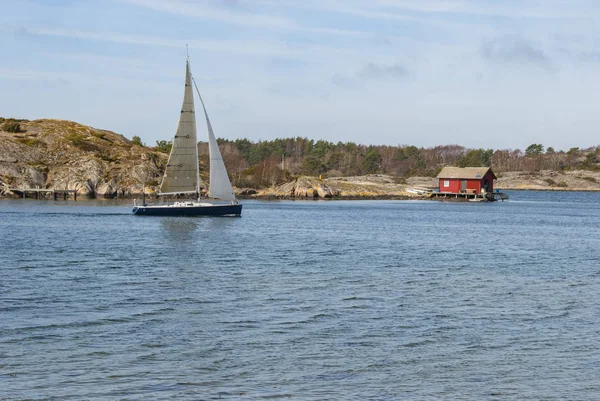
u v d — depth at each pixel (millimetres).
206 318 28141
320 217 92938
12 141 150625
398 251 53688
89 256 46938
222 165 83688
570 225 88312
